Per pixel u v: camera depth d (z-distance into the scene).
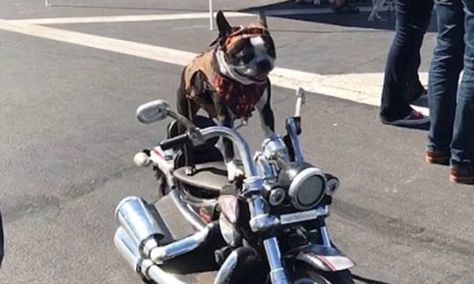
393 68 3.15
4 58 4.56
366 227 2.39
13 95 3.82
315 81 3.87
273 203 1.60
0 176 2.84
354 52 4.43
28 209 2.58
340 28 5.16
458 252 2.23
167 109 1.73
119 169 2.88
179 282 1.84
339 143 3.06
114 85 3.94
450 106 2.74
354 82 3.82
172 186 2.05
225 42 1.87
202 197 1.95
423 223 2.41
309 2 6.12
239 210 1.67
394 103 3.19
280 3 6.23
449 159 2.80
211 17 5.18
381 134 3.14
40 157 3.02
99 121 3.41
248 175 1.66
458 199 2.56
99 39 4.95
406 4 3.05
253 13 5.84
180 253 1.86
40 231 2.43
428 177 2.73
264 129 1.98
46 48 4.78
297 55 4.40
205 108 2.01
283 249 1.67
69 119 3.45
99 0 6.46
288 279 1.61
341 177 2.74
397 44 3.12
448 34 2.69
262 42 1.83
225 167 1.95
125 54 4.55
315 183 1.59
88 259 2.26
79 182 2.78
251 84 1.89
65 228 2.45
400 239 2.31
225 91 1.90
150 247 1.91
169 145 1.69
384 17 5.48
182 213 2.00
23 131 3.31
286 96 3.64
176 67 4.24
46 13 5.91
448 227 2.38
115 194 2.67
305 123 3.27
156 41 4.84
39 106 3.64
